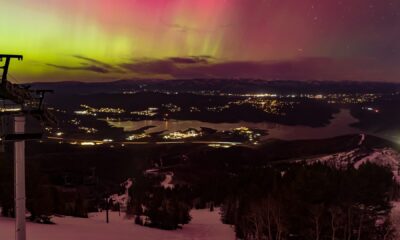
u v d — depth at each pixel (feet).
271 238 121.90
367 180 119.65
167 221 171.22
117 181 398.01
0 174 133.59
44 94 43.86
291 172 174.19
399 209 150.51
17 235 42.96
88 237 107.24
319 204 113.29
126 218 201.77
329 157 474.90
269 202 122.93
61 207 187.93
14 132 41.52
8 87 39.52
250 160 548.31
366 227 119.55
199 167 493.36
